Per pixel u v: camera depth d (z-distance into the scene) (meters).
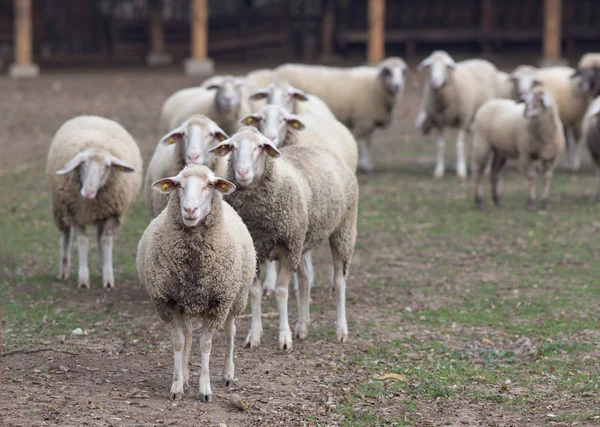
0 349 9.29
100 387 8.78
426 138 27.66
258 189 9.73
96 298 12.27
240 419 8.12
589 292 13.01
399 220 17.64
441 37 41.28
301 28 43.41
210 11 45.91
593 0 40.88
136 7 45.59
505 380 9.45
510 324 11.55
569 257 15.02
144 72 37.75
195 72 36.69
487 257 15.11
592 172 22.84
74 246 15.39
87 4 44.09
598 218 17.70
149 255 8.25
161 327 11.05
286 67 22.20
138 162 13.44
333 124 13.24
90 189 11.94
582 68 22.00
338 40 42.22
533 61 38.91
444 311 12.12
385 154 25.23
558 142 17.83
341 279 10.84
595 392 8.99
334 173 10.60
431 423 8.20
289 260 10.12
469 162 24.23
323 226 10.40
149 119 28.23
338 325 10.76
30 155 23.38
